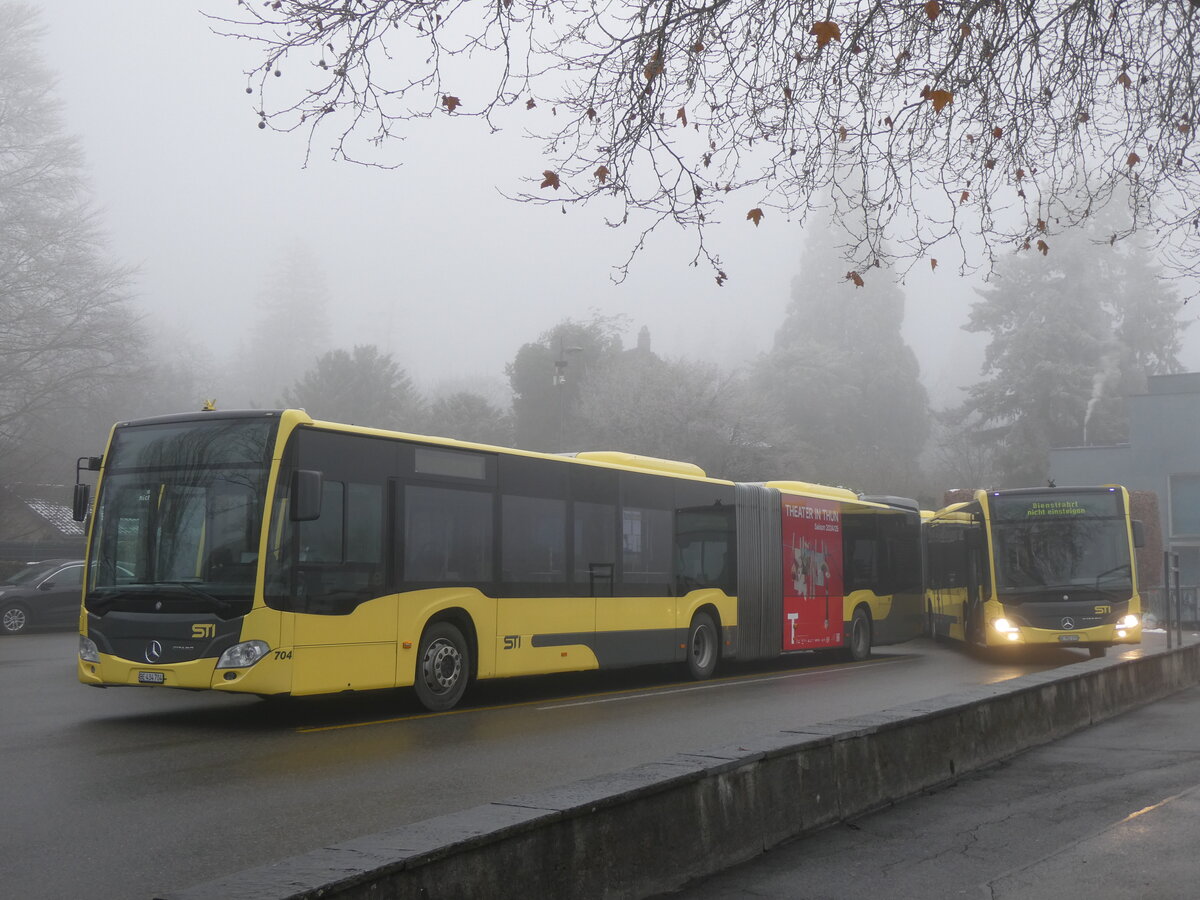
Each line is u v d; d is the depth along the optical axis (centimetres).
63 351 4625
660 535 1794
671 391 6022
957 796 864
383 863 428
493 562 1465
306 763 997
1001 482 7319
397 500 1336
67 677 1794
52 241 4738
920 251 980
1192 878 615
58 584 2973
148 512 1248
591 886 541
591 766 986
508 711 1398
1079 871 637
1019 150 980
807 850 695
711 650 1892
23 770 955
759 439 6112
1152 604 4012
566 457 1623
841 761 782
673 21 858
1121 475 5147
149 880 623
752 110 916
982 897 594
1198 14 929
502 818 506
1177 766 998
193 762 999
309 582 1221
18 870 642
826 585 2252
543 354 7294
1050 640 2291
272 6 741
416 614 1345
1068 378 6912
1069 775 954
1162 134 976
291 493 1205
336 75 752
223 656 1177
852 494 2422
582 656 1602
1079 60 945
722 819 652
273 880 405
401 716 1332
